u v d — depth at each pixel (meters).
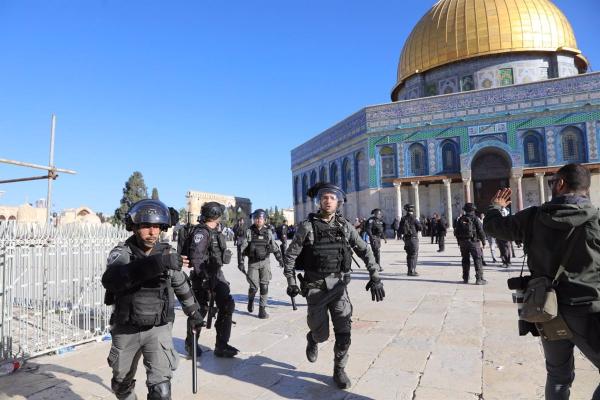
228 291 5.01
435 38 34.25
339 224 3.97
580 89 27.77
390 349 4.96
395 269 12.65
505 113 29.39
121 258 2.84
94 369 4.58
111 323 2.92
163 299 2.89
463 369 4.26
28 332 5.65
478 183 31.33
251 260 7.08
